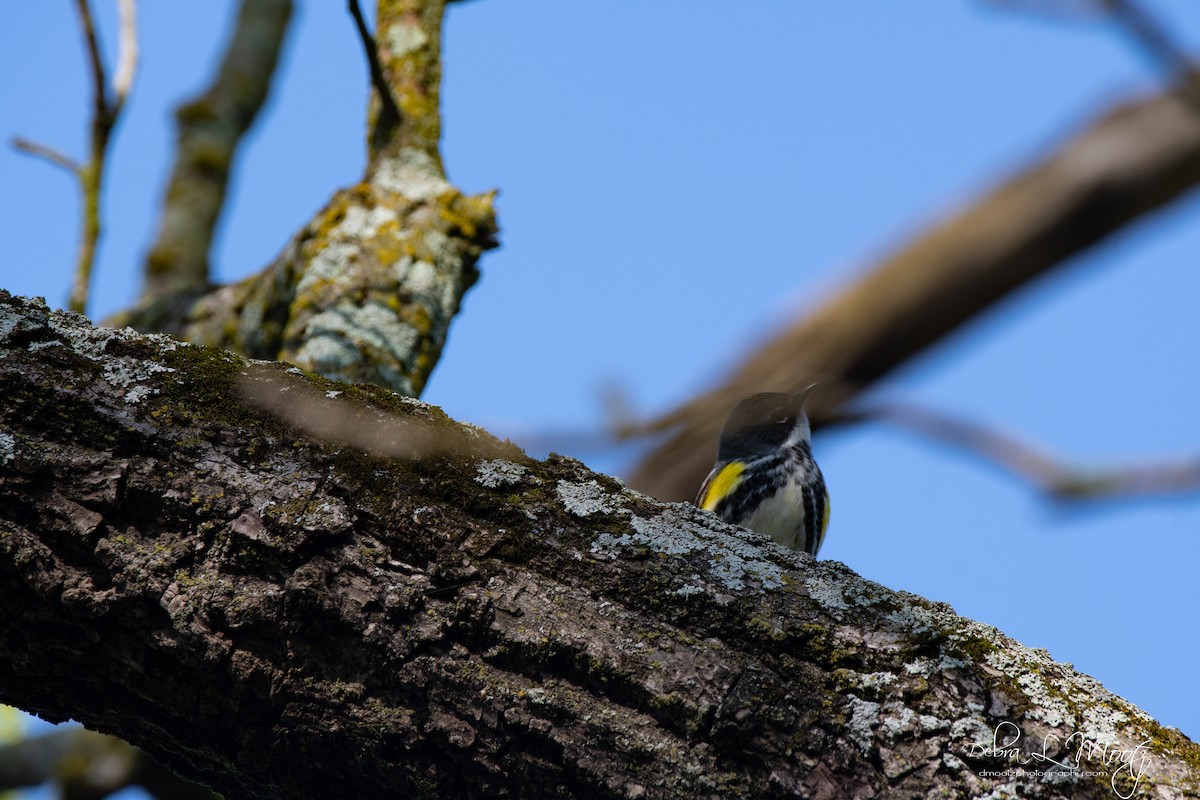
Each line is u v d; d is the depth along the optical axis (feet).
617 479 17.04
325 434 16.38
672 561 15.89
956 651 15.51
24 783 35.96
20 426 15.85
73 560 15.51
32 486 15.49
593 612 15.46
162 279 36.42
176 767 17.22
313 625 15.31
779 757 14.76
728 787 14.69
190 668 15.52
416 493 16.12
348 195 30.96
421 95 33.19
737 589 15.70
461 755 15.16
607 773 14.88
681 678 15.03
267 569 15.53
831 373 30.83
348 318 27.91
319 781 15.96
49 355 16.40
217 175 39.34
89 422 15.98
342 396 16.85
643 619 15.48
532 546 15.90
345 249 29.50
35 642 15.65
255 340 31.12
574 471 16.98
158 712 16.12
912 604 16.05
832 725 14.88
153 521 15.72
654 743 14.87
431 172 31.76
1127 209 28.45
